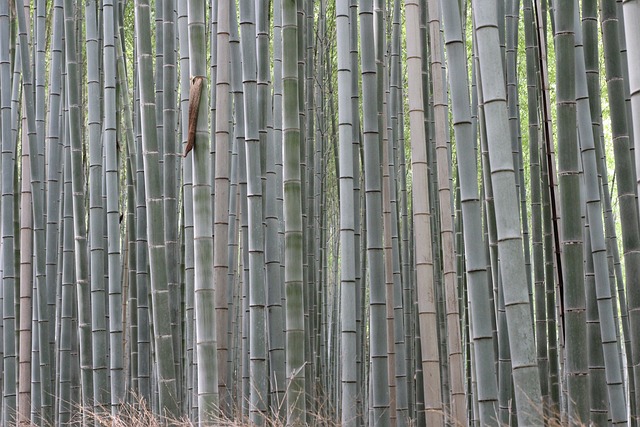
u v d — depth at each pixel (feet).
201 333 13.67
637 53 8.07
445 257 16.38
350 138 15.26
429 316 14.39
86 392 20.38
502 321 18.19
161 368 14.96
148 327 21.25
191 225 19.66
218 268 16.02
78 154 20.79
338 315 35.45
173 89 19.13
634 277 12.51
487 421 11.00
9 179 22.36
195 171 13.53
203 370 13.57
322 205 28.96
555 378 18.01
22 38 22.30
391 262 19.88
